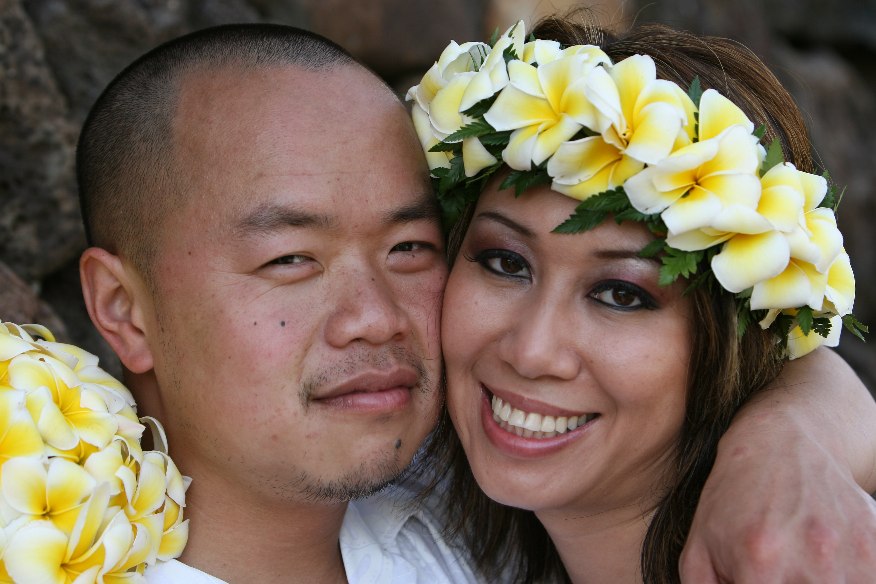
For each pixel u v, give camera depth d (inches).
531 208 77.5
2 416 70.2
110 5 142.0
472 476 96.9
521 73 77.1
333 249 79.7
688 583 66.6
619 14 114.0
